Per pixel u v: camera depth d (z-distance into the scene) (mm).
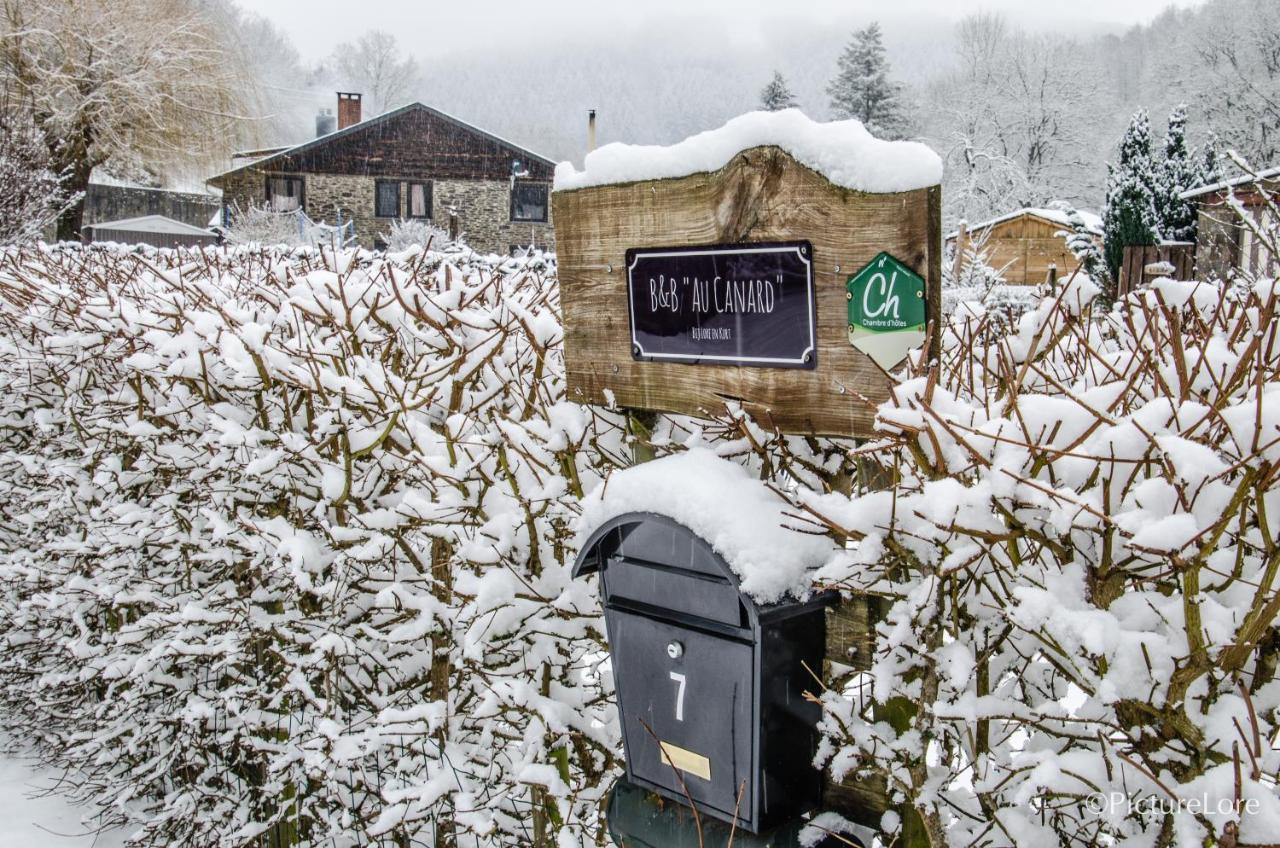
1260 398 1602
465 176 35188
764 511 2295
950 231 30406
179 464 4168
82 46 27969
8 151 17766
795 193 2328
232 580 4164
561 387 3461
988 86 47625
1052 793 1884
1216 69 40406
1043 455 1853
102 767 5168
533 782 2773
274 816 3953
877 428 2131
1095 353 2391
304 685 3559
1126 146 18781
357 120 39875
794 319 2375
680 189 2566
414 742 3342
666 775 2488
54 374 5461
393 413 3330
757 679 2227
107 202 40406
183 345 3934
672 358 2670
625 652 2533
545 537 3117
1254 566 1822
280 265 5086
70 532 5703
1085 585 1890
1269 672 1847
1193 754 1759
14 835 5008
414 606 3223
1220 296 2537
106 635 4703
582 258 2852
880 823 2355
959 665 1950
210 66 31141
